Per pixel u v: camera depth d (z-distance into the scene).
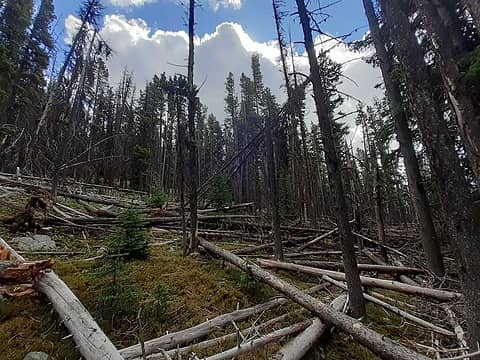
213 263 6.80
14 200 10.66
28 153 18.02
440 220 10.02
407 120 9.25
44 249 6.91
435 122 4.20
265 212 15.89
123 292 4.36
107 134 31.20
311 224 16.03
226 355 3.24
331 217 20.25
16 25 19.86
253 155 12.28
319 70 5.39
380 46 9.35
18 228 7.71
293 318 4.59
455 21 5.53
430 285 6.83
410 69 4.49
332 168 5.12
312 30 5.31
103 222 9.20
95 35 13.62
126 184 34.00
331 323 3.99
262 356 3.44
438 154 4.15
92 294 4.68
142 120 38.12
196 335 3.93
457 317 4.76
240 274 5.93
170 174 39.59
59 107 16.48
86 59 13.66
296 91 7.18
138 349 3.42
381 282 5.98
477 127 4.04
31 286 4.44
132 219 6.75
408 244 12.24
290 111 7.77
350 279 4.82
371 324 4.68
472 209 3.85
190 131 7.93
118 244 6.22
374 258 9.58
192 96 7.94
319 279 6.71
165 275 5.78
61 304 3.75
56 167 12.02
